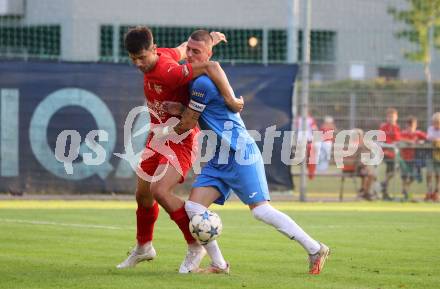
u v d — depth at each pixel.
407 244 23.55
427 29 57.66
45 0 55.28
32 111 38.19
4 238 23.81
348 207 37.19
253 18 58.03
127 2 55.88
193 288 15.60
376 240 24.55
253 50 57.62
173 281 16.45
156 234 25.44
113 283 16.14
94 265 18.89
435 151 40.69
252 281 16.56
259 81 39.03
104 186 38.53
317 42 58.34
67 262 19.30
